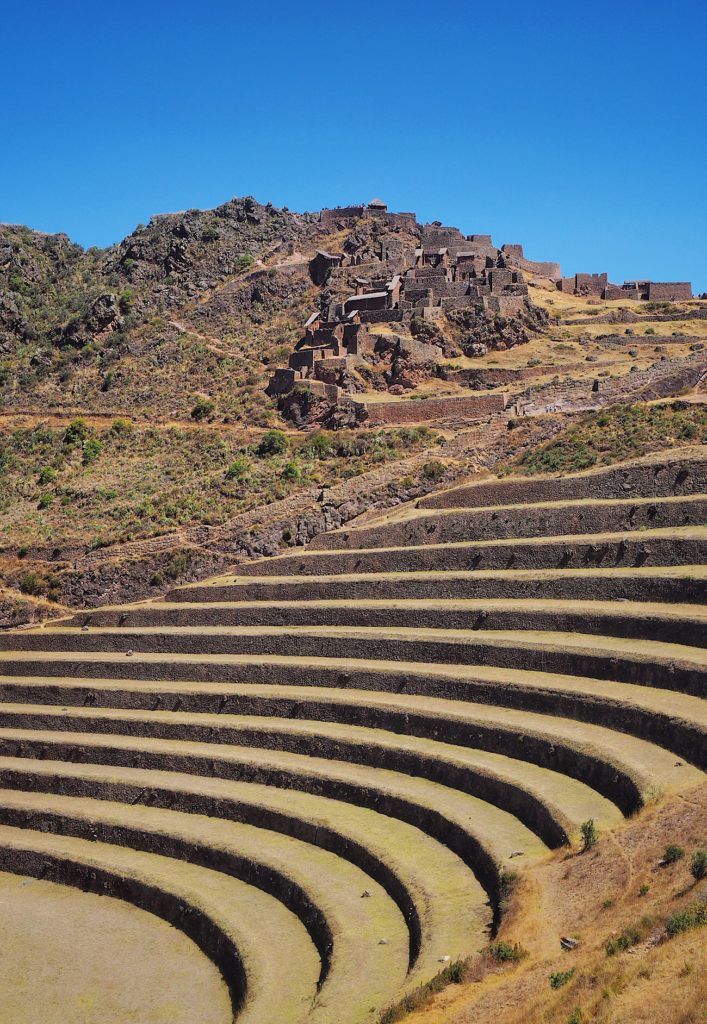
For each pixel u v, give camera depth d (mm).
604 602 88188
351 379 152500
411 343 154750
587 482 104062
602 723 72812
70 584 123438
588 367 151000
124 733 98875
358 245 197750
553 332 169250
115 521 132500
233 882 74188
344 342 160000
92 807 88688
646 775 62531
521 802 67375
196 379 173625
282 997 58906
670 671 73188
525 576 94625
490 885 61406
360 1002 54312
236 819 81250
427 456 126875
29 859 83625
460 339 162000
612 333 170500
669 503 94125
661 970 43156
